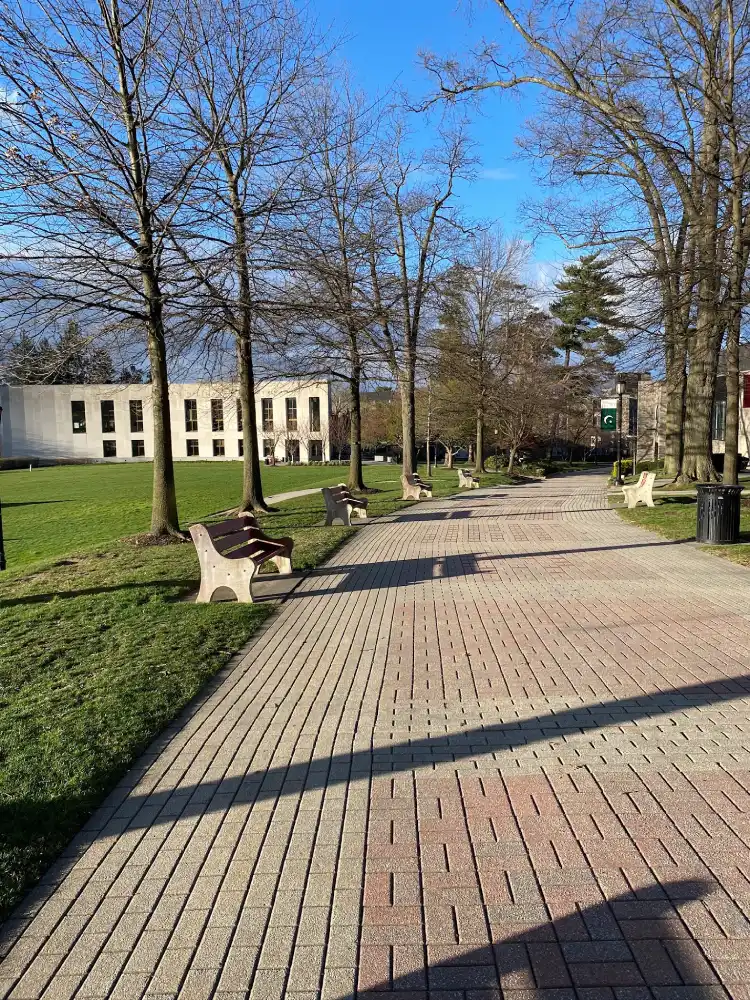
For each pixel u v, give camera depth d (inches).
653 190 644.1
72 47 397.1
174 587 347.9
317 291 462.9
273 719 189.6
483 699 199.3
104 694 205.3
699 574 369.1
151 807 146.5
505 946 104.0
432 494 1023.6
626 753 162.7
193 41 441.1
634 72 544.4
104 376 560.4
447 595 333.4
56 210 373.1
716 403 1748.3
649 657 231.9
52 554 660.1
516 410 1530.5
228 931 109.2
